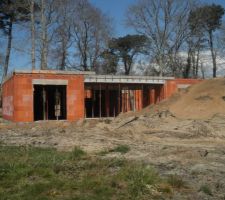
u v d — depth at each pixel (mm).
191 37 66688
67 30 62531
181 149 17734
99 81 37906
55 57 63125
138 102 44375
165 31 63406
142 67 73375
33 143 20062
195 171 12945
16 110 34156
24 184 10422
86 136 23500
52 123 32312
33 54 54281
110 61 73812
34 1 54688
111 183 10578
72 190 10109
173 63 64875
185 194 10328
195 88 34438
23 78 34344
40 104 40438
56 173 11875
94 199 9391
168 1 62719
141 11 63375
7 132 26094
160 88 41438
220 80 34375
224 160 15305
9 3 57500
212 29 68062
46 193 9797
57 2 57688
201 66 68750
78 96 36188
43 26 54156
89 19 65062
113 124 29141
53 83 35250
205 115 29219
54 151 16422
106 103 42844
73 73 35938
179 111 30969
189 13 64062
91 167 12820
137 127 27172
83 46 66312
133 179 10664
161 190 10344
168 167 13602
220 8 66750
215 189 10898
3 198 9273
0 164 12406
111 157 15359
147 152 17047
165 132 24781
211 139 23406
